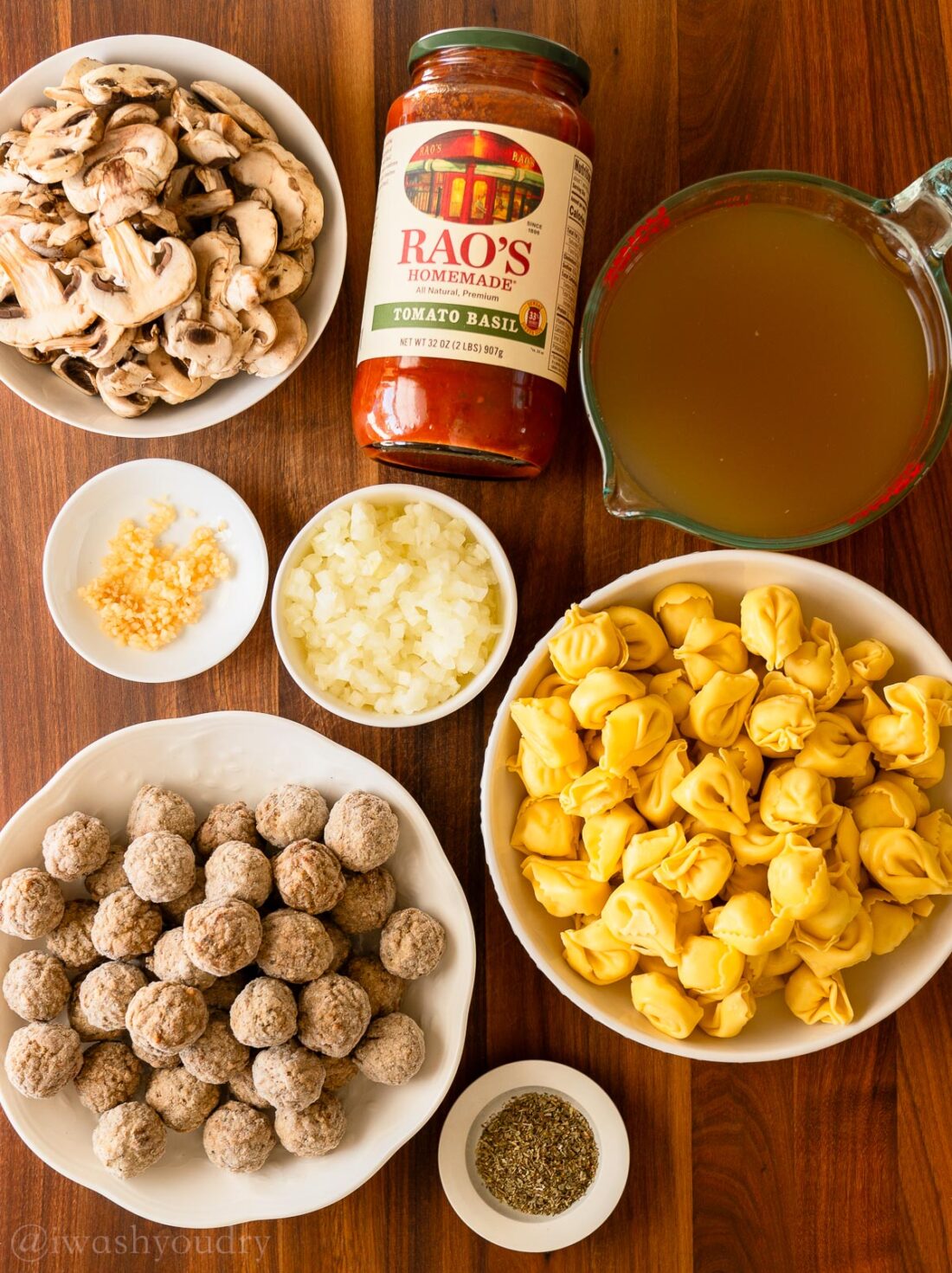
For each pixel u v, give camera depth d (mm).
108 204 1015
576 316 1190
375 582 1155
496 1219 1160
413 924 1116
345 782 1178
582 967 1073
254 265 1059
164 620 1187
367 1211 1192
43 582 1174
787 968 1062
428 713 1118
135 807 1150
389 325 1008
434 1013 1163
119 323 1037
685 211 1019
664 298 1017
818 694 1057
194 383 1103
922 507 1188
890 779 1081
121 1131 1079
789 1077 1191
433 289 982
